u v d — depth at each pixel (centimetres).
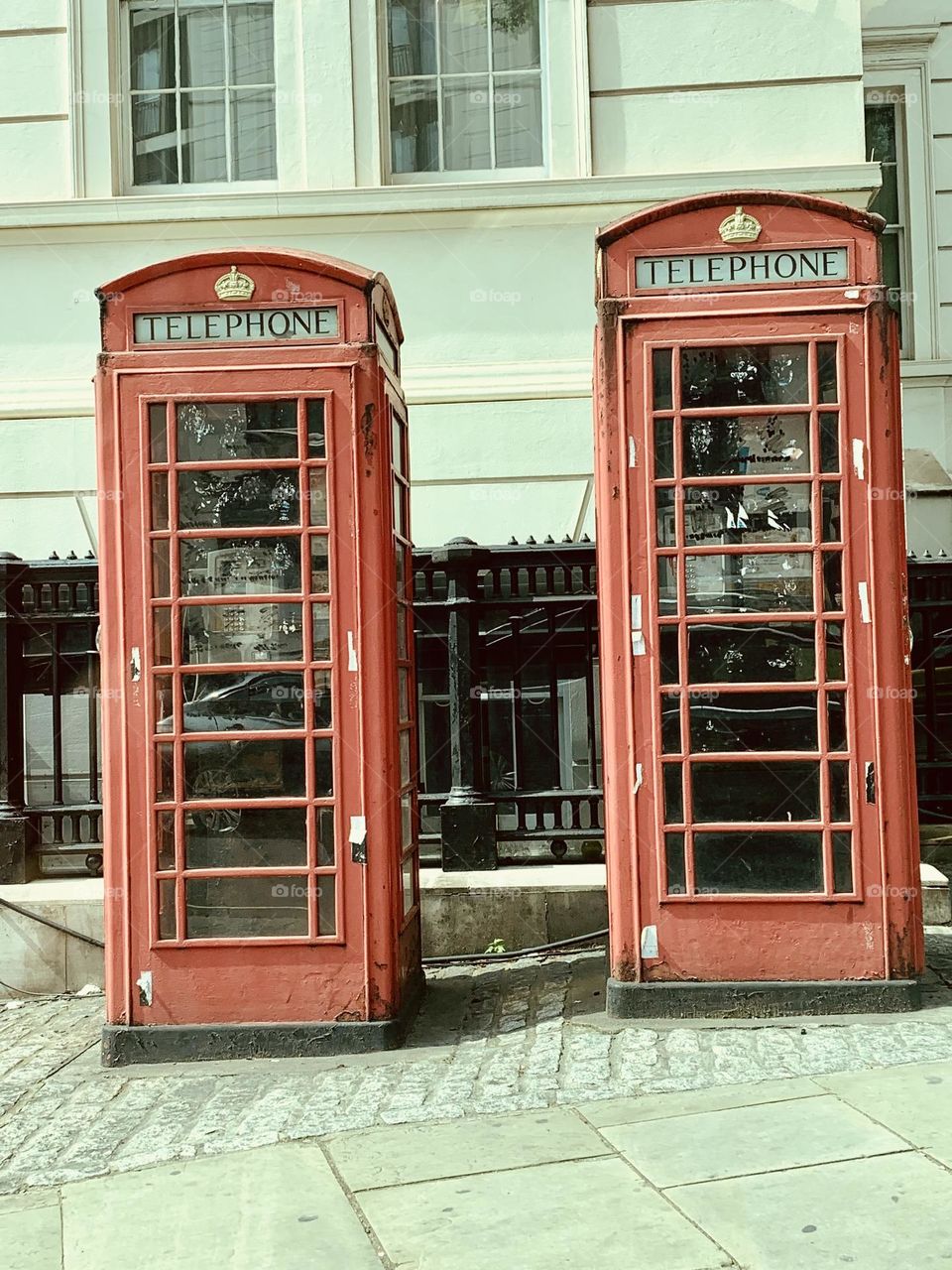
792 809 531
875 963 523
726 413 530
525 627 693
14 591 682
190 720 536
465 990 603
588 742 688
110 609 537
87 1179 406
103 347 539
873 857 525
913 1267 316
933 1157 378
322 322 534
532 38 930
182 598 535
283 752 534
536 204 891
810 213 531
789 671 534
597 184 888
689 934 529
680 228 534
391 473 559
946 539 950
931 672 729
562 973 610
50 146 915
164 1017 528
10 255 908
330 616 532
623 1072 469
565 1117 430
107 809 536
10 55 913
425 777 708
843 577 529
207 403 534
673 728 534
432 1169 393
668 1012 527
